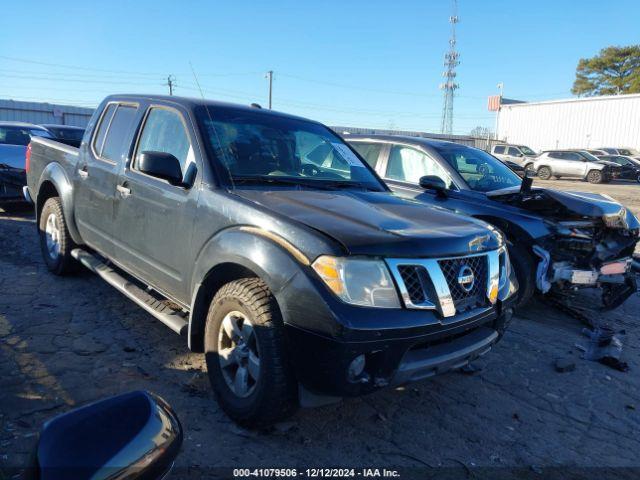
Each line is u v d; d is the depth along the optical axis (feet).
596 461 10.43
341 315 8.51
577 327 18.34
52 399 10.66
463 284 9.93
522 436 11.10
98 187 14.98
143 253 13.03
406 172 22.08
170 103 13.55
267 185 11.86
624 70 233.55
